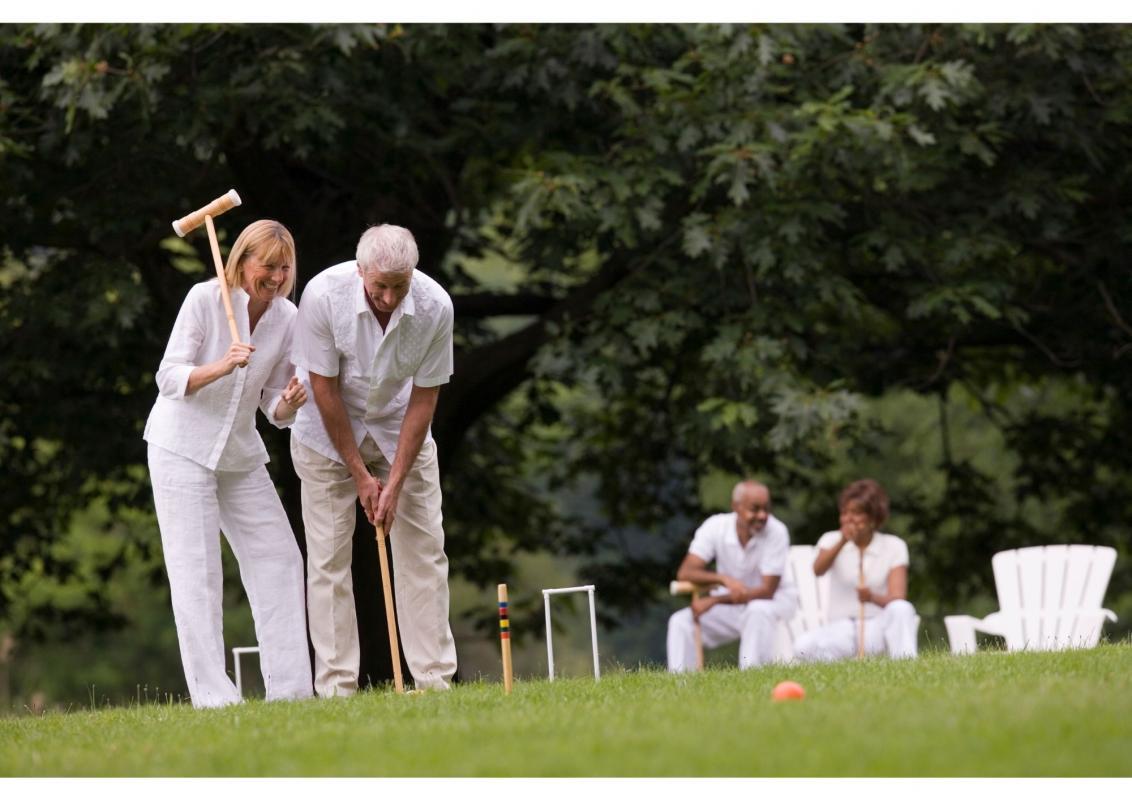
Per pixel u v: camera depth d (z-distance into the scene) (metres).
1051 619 25.09
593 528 39.84
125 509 35.56
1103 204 30.42
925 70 25.95
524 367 30.20
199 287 15.73
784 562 24.36
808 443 26.42
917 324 33.09
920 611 41.41
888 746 9.62
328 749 10.87
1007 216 29.03
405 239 14.96
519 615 40.66
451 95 28.50
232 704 15.41
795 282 26.58
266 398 16.16
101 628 38.50
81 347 29.34
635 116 26.58
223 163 28.08
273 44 25.48
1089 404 39.09
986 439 55.03
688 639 24.84
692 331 28.08
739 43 25.67
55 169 27.31
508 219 28.50
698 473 37.69
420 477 16.64
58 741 12.62
